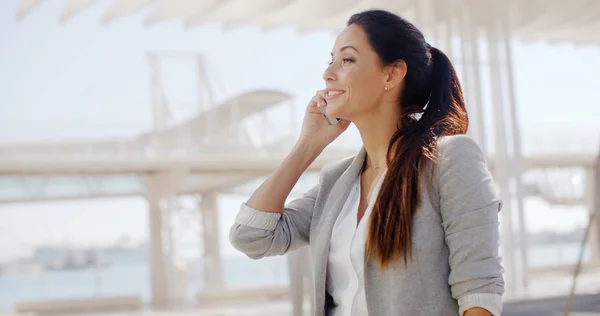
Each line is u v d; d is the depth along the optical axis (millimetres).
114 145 21703
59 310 19031
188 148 22281
